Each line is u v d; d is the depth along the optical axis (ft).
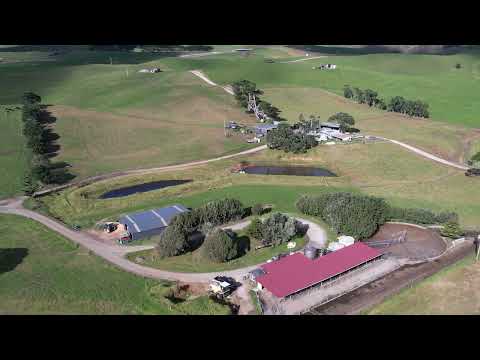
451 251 289.94
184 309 225.56
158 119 623.77
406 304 230.48
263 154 509.35
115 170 460.14
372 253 274.98
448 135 577.43
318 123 581.12
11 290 244.42
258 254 291.99
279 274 250.16
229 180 434.71
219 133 572.92
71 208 371.35
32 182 410.31
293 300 237.04
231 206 337.72
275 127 584.40
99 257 288.92
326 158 493.36
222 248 276.82
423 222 328.90
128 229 320.91
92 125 577.43
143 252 296.71
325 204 341.00
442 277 255.29
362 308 228.02
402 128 604.49
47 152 492.95
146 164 479.00
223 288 244.01
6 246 301.84
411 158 485.15
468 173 433.07
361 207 309.42
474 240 304.71
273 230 302.66
